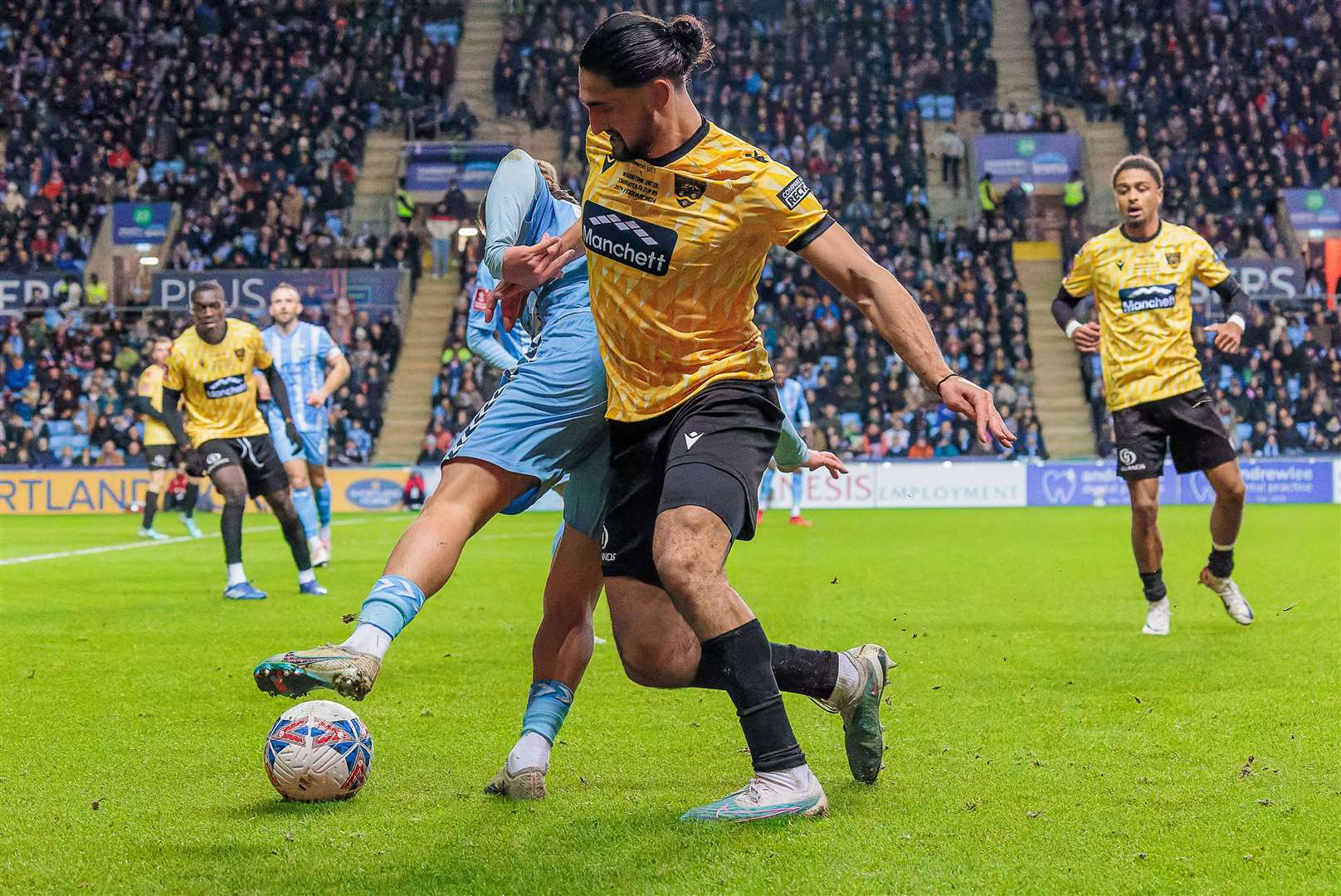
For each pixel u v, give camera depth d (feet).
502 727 17.94
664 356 12.63
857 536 60.64
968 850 11.66
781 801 12.57
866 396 97.86
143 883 10.99
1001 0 124.26
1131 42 119.65
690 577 12.03
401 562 12.45
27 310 97.76
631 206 12.30
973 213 110.52
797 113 116.98
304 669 10.91
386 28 121.80
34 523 76.33
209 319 34.06
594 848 11.85
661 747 16.52
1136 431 27.45
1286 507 83.30
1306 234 105.60
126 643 26.53
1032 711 18.60
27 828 12.75
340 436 97.66
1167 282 27.45
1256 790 13.88
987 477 91.66
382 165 114.73
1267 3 119.14
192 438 34.96
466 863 11.44
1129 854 11.57
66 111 115.65
